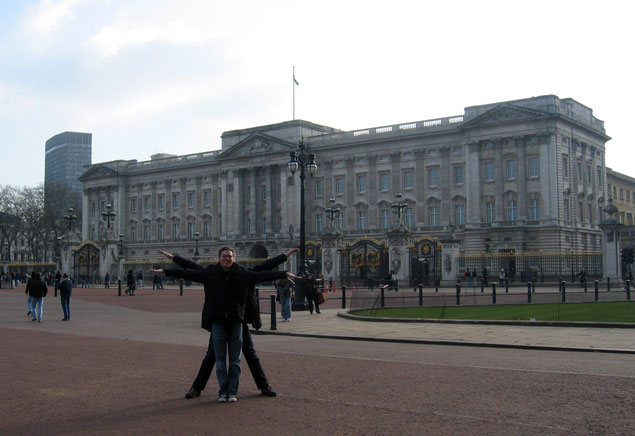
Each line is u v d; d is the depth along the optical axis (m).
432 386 14.02
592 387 13.66
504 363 17.20
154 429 10.90
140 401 13.05
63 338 24.94
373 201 110.31
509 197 95.31
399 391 13.55
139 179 145.00
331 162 115.12
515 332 24.02
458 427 10.66
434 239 65.50
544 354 19.03
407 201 107.00
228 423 11.19
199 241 133.25
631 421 10.91
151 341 23.81
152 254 140.75
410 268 71.00
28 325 31.28
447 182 103.25
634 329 24.19
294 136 118.25
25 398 13.49
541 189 92.94
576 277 66.88
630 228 103.62
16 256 190.50
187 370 16.73
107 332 27.58
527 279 70.62
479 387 13.84
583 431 10.35
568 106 97.62
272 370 16.45
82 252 92.94
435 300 39.09
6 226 146.50
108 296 60.62
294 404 12.53
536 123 93.56
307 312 37.47
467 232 97.94
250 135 122.62
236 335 12.94
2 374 16.38
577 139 98.88
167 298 56.59
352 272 73.06
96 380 15.41
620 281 59.72
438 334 23.97
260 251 124.69
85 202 152.38
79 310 41.78
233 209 126.00
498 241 94.94
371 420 11.20
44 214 146.75
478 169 97.94
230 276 12.91
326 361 17.88
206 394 13.66
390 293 52.22
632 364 16.86
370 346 21.66
